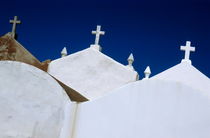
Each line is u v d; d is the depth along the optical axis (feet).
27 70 30.42
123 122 28.12
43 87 30.09
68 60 49.73
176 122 27.27
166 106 27.68
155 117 27.66
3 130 29.22
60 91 30.01
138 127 27.76
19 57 47.26
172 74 43.34
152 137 27.35
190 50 44.73
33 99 29.84
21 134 29.07
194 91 27.53
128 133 27.81
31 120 29.37
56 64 49.73
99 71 48.75
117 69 48.47
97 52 49.67
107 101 28.84
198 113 27.17
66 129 28.96
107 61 49.01
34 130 29.14
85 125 28.81
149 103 27.99
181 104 27.50
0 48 47.26
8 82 30.25
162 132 27.27
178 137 26.99
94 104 29.09
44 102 29.78
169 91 27.86
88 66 49.16
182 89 27.71
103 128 28.40
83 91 48.21
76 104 29.50
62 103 29.73
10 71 30.50
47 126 29.22
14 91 30.01
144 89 28.32
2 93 29.99
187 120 27.17
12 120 29.40
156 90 28.09
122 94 28.63
